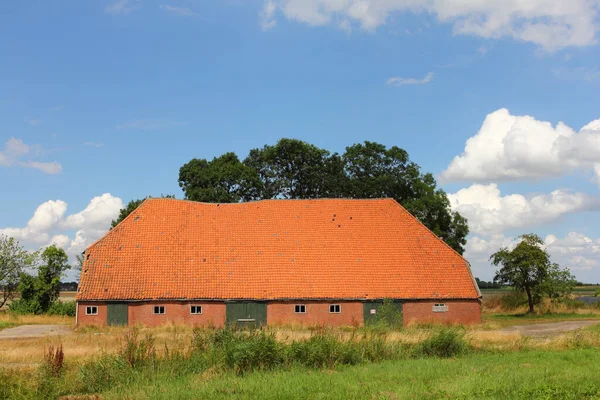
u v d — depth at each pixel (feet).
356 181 201.46
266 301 129.08
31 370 64.54
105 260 132.98
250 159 210.79
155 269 132.26
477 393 49.11
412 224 146.82
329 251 138.72
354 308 129.80
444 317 132.16
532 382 53.36
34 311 164.76
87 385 58.18
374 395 49.78
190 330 117.70
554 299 163.63
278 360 65.92
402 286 133.08
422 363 66.03
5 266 166.50
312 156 205.16
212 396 50.60
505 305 174.29
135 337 71.05
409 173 200.85
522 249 161.17
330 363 66.49
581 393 49.19
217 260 135.44
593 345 80.18
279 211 148.15
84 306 126.72
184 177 198.59
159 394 52.21
